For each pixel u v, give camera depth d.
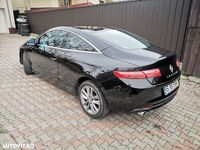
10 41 11.53
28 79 4.55
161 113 3.15
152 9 6.09
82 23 9.47
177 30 5.57
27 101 3.46
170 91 2.64
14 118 2.91
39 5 18.97
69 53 3.14
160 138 2.55
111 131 2.67
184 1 5.22
